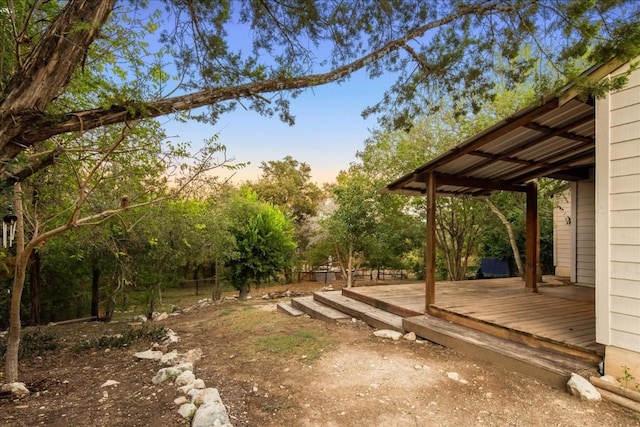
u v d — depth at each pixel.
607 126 3.10
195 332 6.19
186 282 14.52
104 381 3.59
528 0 2.69
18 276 3.55
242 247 10.41
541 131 4.44
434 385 3.20
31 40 2.38
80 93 3.67
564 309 5.05
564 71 2.85
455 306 5.25
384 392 3.08
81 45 2.06
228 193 9.15
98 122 2.23
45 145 3.34
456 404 2.85
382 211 11.53
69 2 2.06
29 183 4.01
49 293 9.26
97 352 4.91
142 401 2.94
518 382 3.24
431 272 5.32
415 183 6.37
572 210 8.09
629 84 2.96
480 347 3.85
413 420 2.61
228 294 14.03
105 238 6.78
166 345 5.15
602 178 3.14
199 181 4.61
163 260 8.40
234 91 2.61
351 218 11.73
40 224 4.04
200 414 2.46
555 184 9.31
